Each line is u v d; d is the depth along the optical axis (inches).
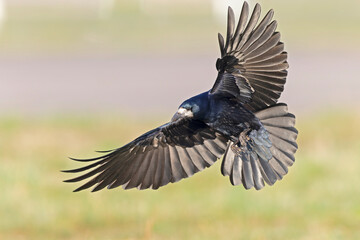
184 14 2185.0
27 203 538.3
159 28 1948.8
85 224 510.6
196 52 1598.2
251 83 274.2
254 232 465.4
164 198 554.6
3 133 828.0
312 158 639.8
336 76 1299.2
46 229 501.4
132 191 571.8
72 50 1628.9
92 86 1220.5
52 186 593.6
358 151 669.3
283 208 522.0
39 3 2247.8
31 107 1050.1
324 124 853.2
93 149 753.6
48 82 1259.8
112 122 896.3
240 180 282.8
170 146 295.0
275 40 263.1
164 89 1190.3
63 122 892.0
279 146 279.0
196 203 534.9
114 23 2000.5
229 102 280.5
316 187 565.3
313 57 1510.8
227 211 521.7
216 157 295.9
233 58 269.4
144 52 1605.6
